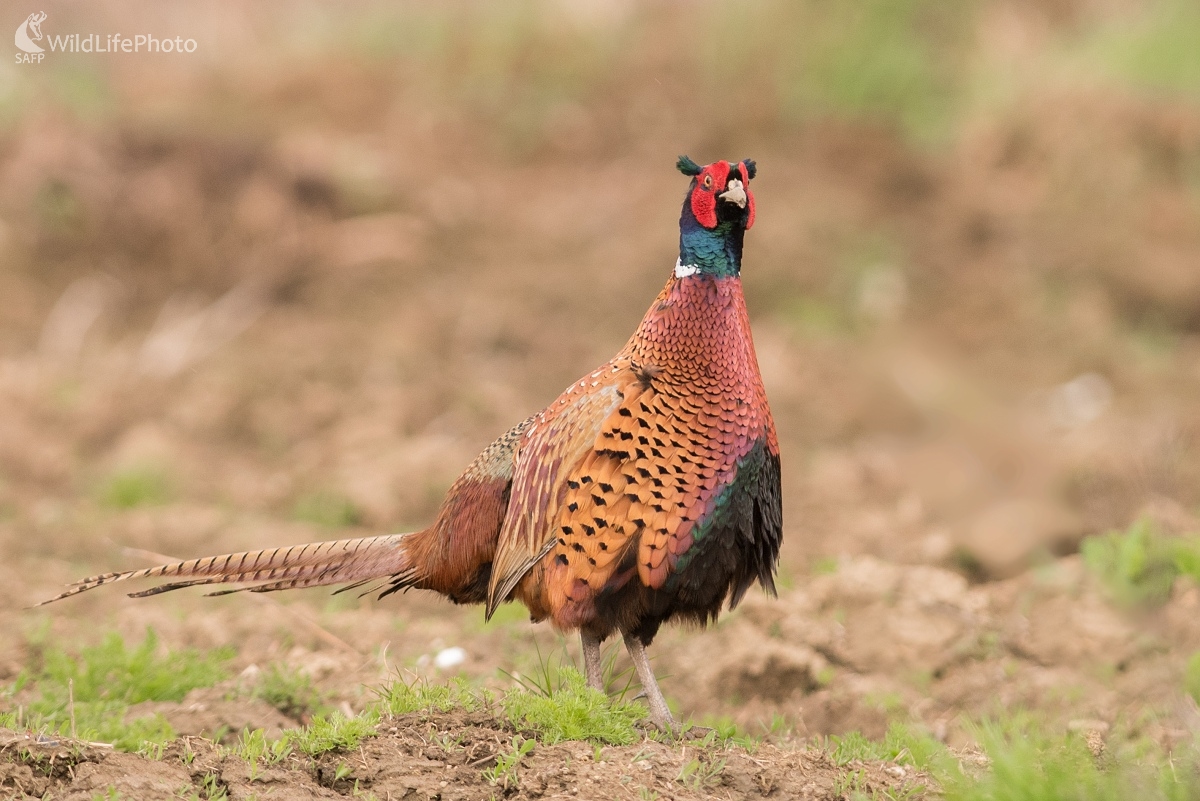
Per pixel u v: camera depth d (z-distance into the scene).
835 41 32.69
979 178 30.80
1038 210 29.73
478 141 32.22
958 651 13.70
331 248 27.78
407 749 9.60
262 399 23.03
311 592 16.03
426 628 14.62
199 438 21.92
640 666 10.64
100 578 10.94
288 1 35.94
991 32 33.59
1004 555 16.25
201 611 15.16
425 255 28.17
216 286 26.97
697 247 10.21
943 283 27.59
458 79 33.50
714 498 10.00
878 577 15.19
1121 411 22.70
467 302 26.58
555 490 10.17
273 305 26.72
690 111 31.89
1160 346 26.19
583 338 25.64
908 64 32.62
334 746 9.57
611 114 32.34
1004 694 12.70
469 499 11.02
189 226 27.58
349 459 20.95
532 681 11.52
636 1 34.69
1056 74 32.25
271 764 9.41
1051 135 30.91
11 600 15.40
